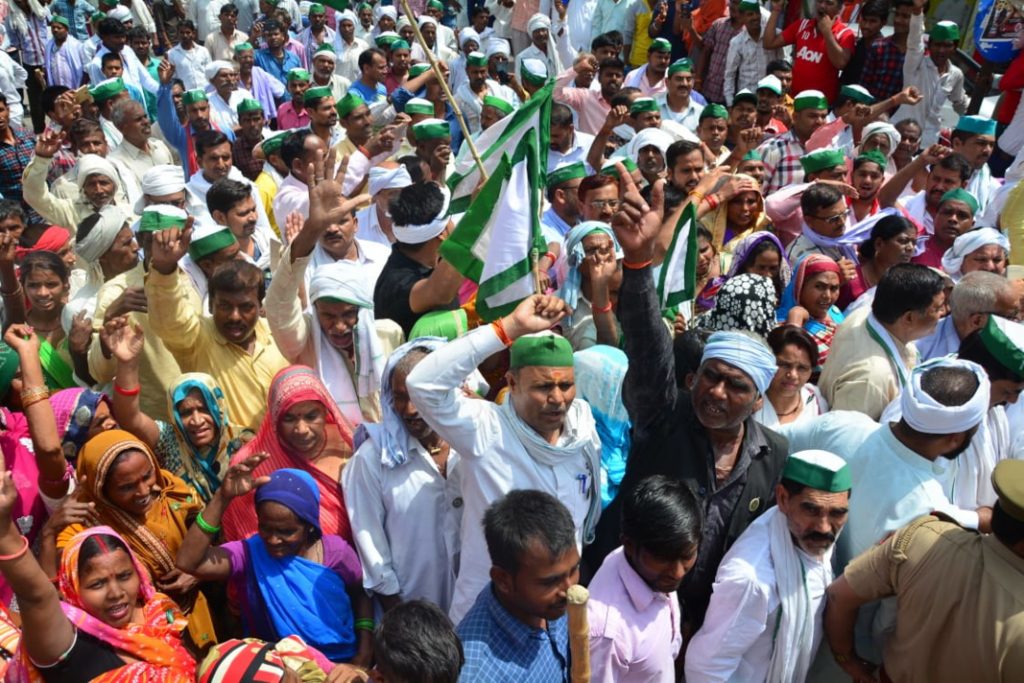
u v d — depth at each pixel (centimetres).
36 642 274
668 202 546
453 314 412
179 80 1168
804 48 1045
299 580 321
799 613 302
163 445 377
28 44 1238
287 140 674
